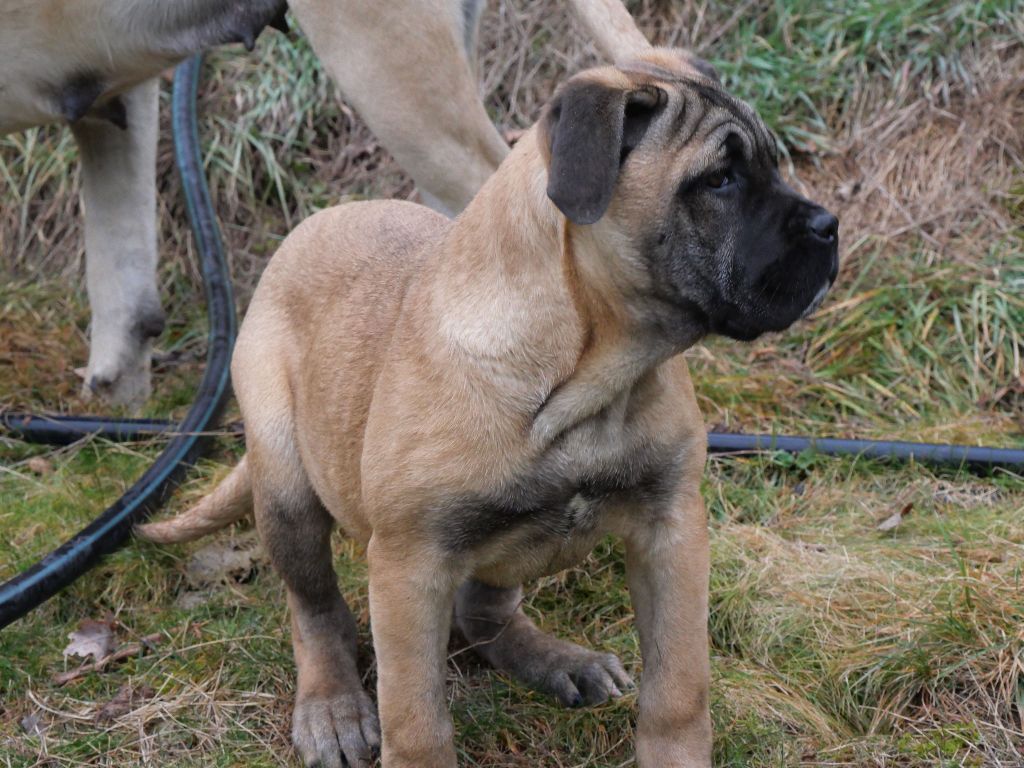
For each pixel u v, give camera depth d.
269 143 7.81
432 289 3.58
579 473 3.42
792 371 6.29
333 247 4.26
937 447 5.46
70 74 5.39
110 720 4.22
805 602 4.54
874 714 4.08
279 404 4.19
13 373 6.62
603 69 3.38
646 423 3.45
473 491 3.38
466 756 3.97
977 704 4.04
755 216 3.33
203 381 6.14
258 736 4.13
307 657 4.21
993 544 4.75
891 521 5.05
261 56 8.11
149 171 6.29
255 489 4.24
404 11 4.91
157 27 5.25
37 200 7.80
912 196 7.05
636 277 3.32
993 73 7.38
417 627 3.46
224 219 7.68
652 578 3.58
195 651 4.53
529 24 8.12
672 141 3.29
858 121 7.41
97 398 6.38
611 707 4.11
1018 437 5.70
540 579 4.82
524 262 3.36
